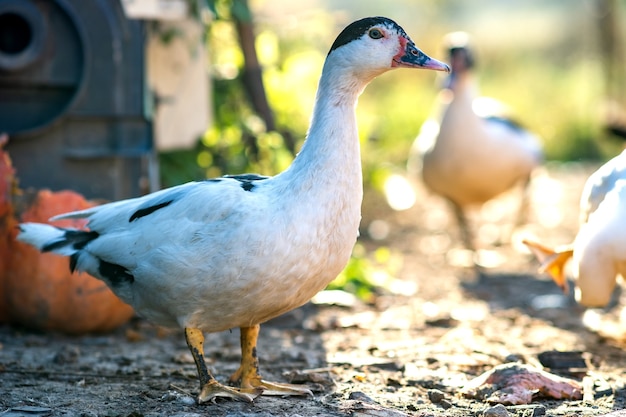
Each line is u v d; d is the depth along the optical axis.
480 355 5.79
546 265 5.79
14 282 6.10
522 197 10.84
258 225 4.32
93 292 6.12
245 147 9.34
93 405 4.57
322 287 4.60
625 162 5.58
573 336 6.52
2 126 6.71
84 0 6.59
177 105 7.64
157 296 4.55
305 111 10.38
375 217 12.90
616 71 17.92
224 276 4.35
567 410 4.61
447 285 8.88
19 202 6.12
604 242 5.30
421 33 25.77
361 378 5.24
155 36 7.44
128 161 6.84
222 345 6.12
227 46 9.46
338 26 11.95
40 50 6.52
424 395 4.95
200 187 4.52
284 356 5.80
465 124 9.83
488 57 26.44
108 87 6.69
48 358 5.58
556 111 21.11
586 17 28.25
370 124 11.44
